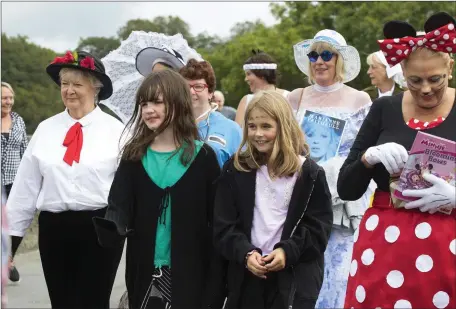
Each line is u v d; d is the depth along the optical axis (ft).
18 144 26.23
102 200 14.94
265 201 12.46
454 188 10.41
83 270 15.06
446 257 10.51
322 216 12.50
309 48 18.11
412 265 10.64
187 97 12.99
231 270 12.49
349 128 17.63
